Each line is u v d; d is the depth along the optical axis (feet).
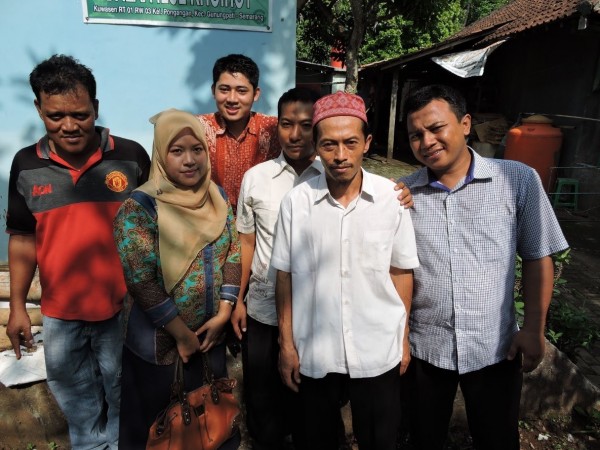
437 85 5.62
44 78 5.60
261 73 11.41
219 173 8.00
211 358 6.26
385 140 51.65
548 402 8.84
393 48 54.54
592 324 11.39
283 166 6.71
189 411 5.79
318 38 41.75
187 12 10.58
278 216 6.04
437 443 6.81
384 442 6.11
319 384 6.07
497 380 6.12
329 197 5.61
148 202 5.45
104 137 6.44
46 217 6.25
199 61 10.95
